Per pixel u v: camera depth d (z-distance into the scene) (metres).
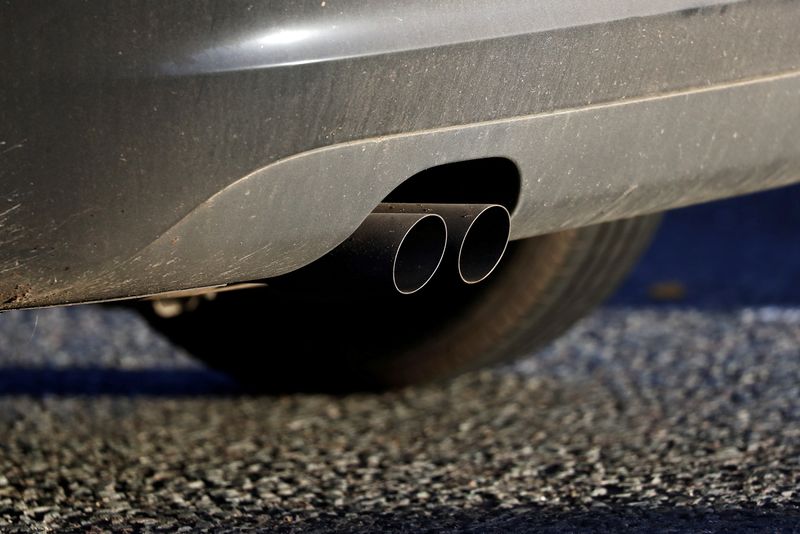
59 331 6.83
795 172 3.82
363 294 3.26
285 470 4.21
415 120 3.01
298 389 5.21
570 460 4.25
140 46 2.78
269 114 2.87
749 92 3.50
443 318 4.91
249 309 5.04
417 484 4.01
